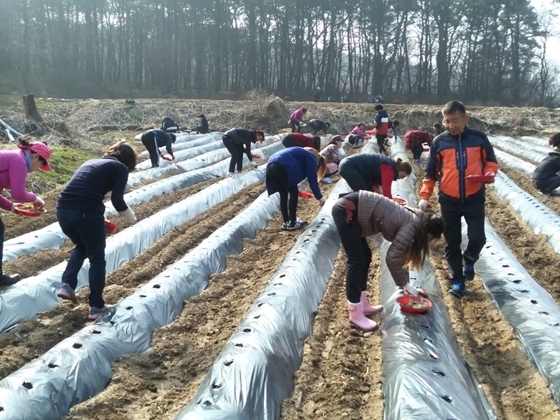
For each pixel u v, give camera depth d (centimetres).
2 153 542
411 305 503
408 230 478
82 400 407
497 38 5222
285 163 824
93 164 511
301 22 5272
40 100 2930
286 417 387
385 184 629
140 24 5528
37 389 386
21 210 579
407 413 361
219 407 362
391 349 455
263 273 697
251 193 1188
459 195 554
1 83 4412
